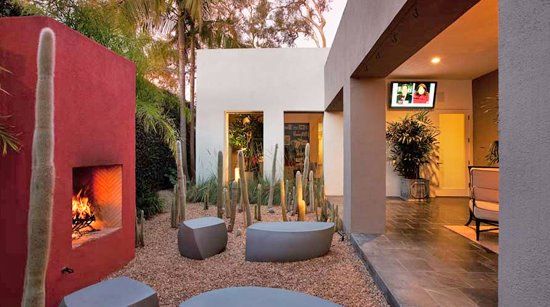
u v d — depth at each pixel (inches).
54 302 94.5
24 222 91.9
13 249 92.0
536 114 47.8
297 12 586.2
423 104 295.1
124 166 135.2
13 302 91.9
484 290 98.8
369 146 167.8
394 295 95.3
